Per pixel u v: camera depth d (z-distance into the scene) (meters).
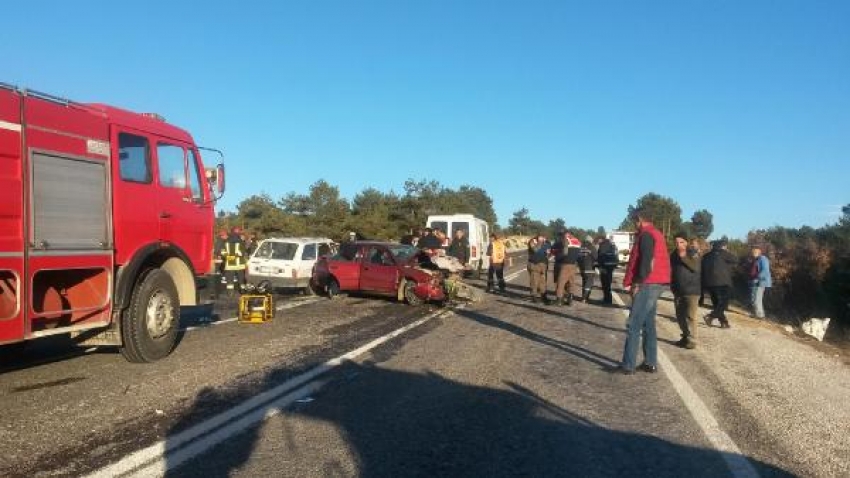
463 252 19.36
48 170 7.48
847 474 5.35
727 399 7.64
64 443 5.51
